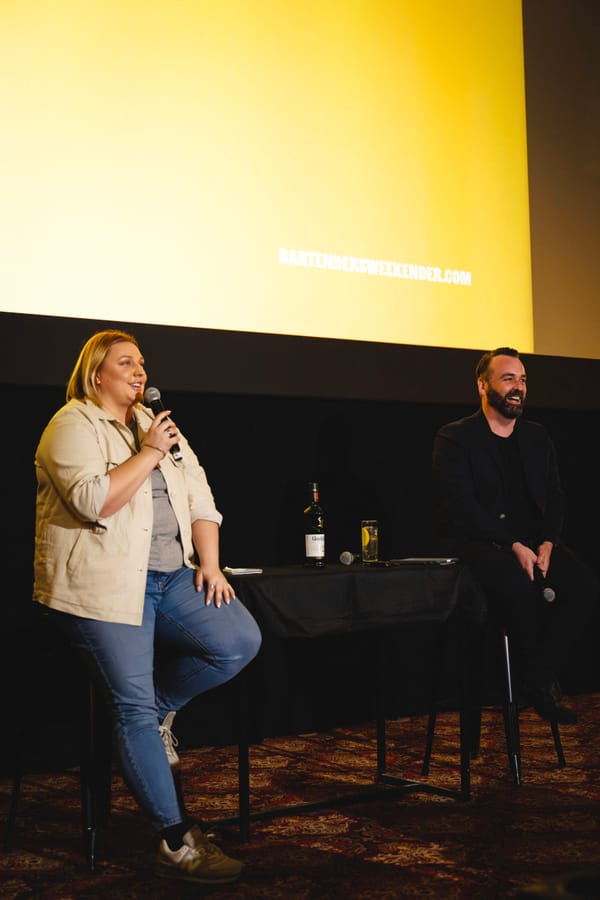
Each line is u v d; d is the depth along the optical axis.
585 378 4.14
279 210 3.49
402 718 3.65
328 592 2.46
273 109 3.49
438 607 2.61
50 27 3.04
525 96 4.16
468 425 3.11
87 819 2.06
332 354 3.54
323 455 3.57
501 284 4.05
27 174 2.99
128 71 3.17
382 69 3.76
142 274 3.20
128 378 2.23
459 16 3.98
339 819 2.36
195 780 2.78
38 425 3.00
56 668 2.36
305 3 3.57
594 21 4.35
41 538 2.12
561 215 4.24
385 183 3.75
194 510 2.32
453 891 1.85
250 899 1.84
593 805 2.44
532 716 3.64
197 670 2.18
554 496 3.14
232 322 3.38
